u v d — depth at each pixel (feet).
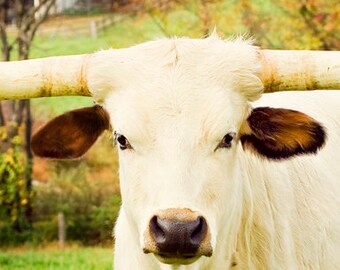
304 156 23.91
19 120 102.32
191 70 19.24
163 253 17.19
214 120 18.65
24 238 94.17
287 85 20.16
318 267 23.44
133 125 18.67
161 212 17.24
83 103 124.47
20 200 95.25
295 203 23.16
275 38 83.97
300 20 79.66
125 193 19.24
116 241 22.88
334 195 24.23
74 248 87.15
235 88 19.57
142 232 18.16
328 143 24.91
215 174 18.61
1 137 100.37
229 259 21.12
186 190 17.88
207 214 18.29
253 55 19.94
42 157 21.99
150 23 112.27
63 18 151.64
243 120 20.15
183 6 90.02
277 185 22.75
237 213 20.88
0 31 107.34
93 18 153.48
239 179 20.66
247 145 21.24
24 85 20.43
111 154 102.01
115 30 134.82
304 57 20.15
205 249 17.34
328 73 19.95
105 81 19.76
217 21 82.07
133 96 19.07
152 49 19.69
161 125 18.57
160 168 18.21
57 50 142.51
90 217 93.86
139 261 20.71
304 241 23.02
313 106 25.12
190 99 18.80
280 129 20.84
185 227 16.96
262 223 22.16
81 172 97.91
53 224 94.79
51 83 20.43
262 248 22.12
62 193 96.73
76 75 20.39
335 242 23.99
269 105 23.85
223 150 18.90
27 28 104.37
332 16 76.69
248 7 83.51
